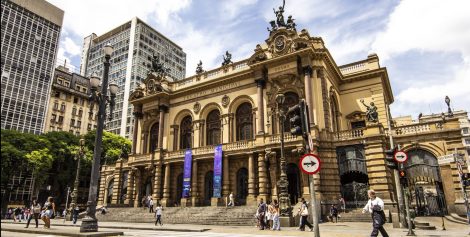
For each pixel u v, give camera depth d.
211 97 43.91
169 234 17.41
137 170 46.19
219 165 37.62
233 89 41.94
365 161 31.05
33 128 73.25
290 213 23.81
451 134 31.52
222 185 37.66
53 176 66.38
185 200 39.31
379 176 29.66
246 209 31.22
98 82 19.64
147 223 32.53
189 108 45.69
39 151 57.16
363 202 30.41
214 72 45.12
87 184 78.00
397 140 33.66
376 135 30.75
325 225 24.78
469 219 23.70
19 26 74.75
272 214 22.12
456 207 29.23
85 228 15.91
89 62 120.19
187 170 40.28
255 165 36.19
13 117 69.88
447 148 31.36
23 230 17.50
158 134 47.22
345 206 30.84
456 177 29.89
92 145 67.69
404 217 21.27
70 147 62.69
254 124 38.81
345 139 32.41
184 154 42.16
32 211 23.33
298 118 11.43
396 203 28.08
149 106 48.69
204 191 40.38
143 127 49.25
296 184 33.81
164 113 47.44
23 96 72.56
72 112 85.50
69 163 64.06
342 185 32.56
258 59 38.94
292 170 34.31
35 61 76.56
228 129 40.91
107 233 15.37
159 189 42.78
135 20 113.00
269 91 37.97
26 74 74.12
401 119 71.56
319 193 30.02
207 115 44.44
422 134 32.69
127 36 112.69
